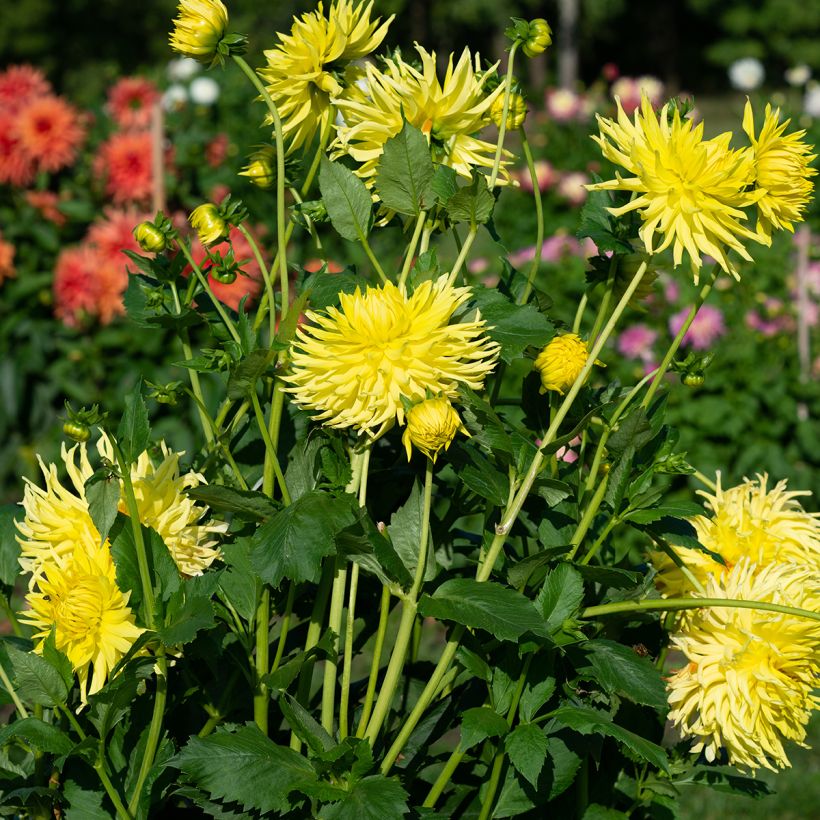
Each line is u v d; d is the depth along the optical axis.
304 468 1.27
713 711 1.26
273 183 1.36
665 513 1.23
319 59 1.28
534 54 1.29
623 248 1.30
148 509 1.24
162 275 1.36
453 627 1.26
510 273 1.35
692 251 1.19
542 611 1.21
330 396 1.17
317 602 1.27
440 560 1.34
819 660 1.26
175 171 3.41
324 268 1.30
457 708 1.33
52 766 1.30
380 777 1.17
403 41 18.03
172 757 1.16
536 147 5.36
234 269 1.33
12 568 1.37
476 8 16.73
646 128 1.21
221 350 1.32
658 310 3.45
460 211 1.24
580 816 1.31
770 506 1.36
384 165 1.24
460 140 1.30
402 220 1.36
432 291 1.18
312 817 1.20
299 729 1.19
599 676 1.20
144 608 1.21
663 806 1.34
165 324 1.34
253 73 1.28
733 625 1.25
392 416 1.16
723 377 3.24
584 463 1.46
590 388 1.39
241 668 1.26
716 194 1.20
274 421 1.27
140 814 1.21
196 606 1.17
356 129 1.27
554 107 5.48
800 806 2.19
